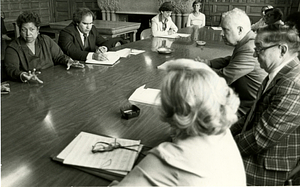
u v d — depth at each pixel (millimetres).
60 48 2936
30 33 2461
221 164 789
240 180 857
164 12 4707
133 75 2391
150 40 4168
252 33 2248
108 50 3340
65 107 1710
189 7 7805
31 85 2111
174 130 833
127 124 1510
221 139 842
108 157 1172
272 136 1332
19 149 1244
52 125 1478
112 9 8656
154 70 2555
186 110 747
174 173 742
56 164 1140
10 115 1587
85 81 2223
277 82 1385
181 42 4035
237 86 2361
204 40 4215
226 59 2824
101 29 4719
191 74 775
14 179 1041
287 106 1299
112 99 1852
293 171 1386
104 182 1038
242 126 1739
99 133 1406
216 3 8008
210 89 752
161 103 798
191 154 756
